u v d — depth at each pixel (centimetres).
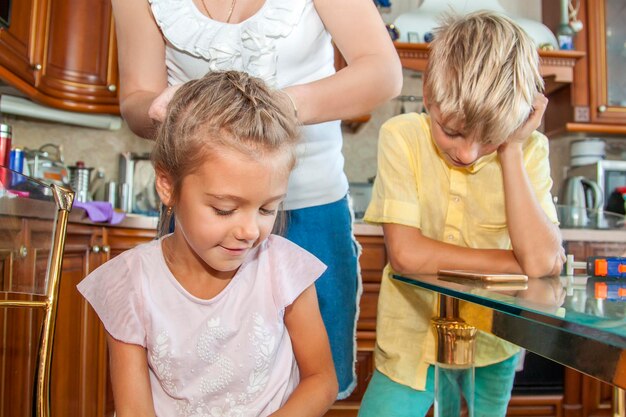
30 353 137
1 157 164
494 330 60
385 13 278
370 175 279
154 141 73
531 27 261
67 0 223
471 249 105
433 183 116
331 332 96
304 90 74
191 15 84
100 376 188
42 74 212
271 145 63
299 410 72
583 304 55
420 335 113
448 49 95
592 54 262
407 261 106
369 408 114
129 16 88
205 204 64
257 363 74
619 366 39
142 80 88
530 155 113
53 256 85
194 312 74
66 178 221
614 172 258
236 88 67
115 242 196
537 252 98
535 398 232
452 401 74
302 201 92
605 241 219
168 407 75
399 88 85
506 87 89
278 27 83
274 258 79
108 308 73
